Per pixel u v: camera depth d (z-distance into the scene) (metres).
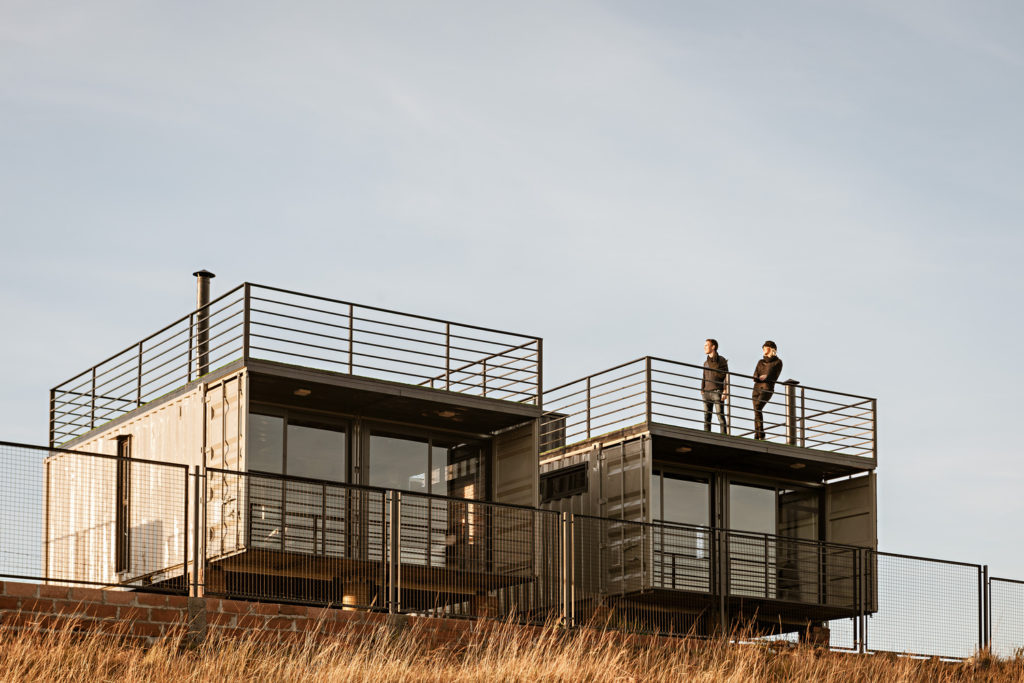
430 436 24.66
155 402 23.33
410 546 23.48
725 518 27.28
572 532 21.09
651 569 24.66
